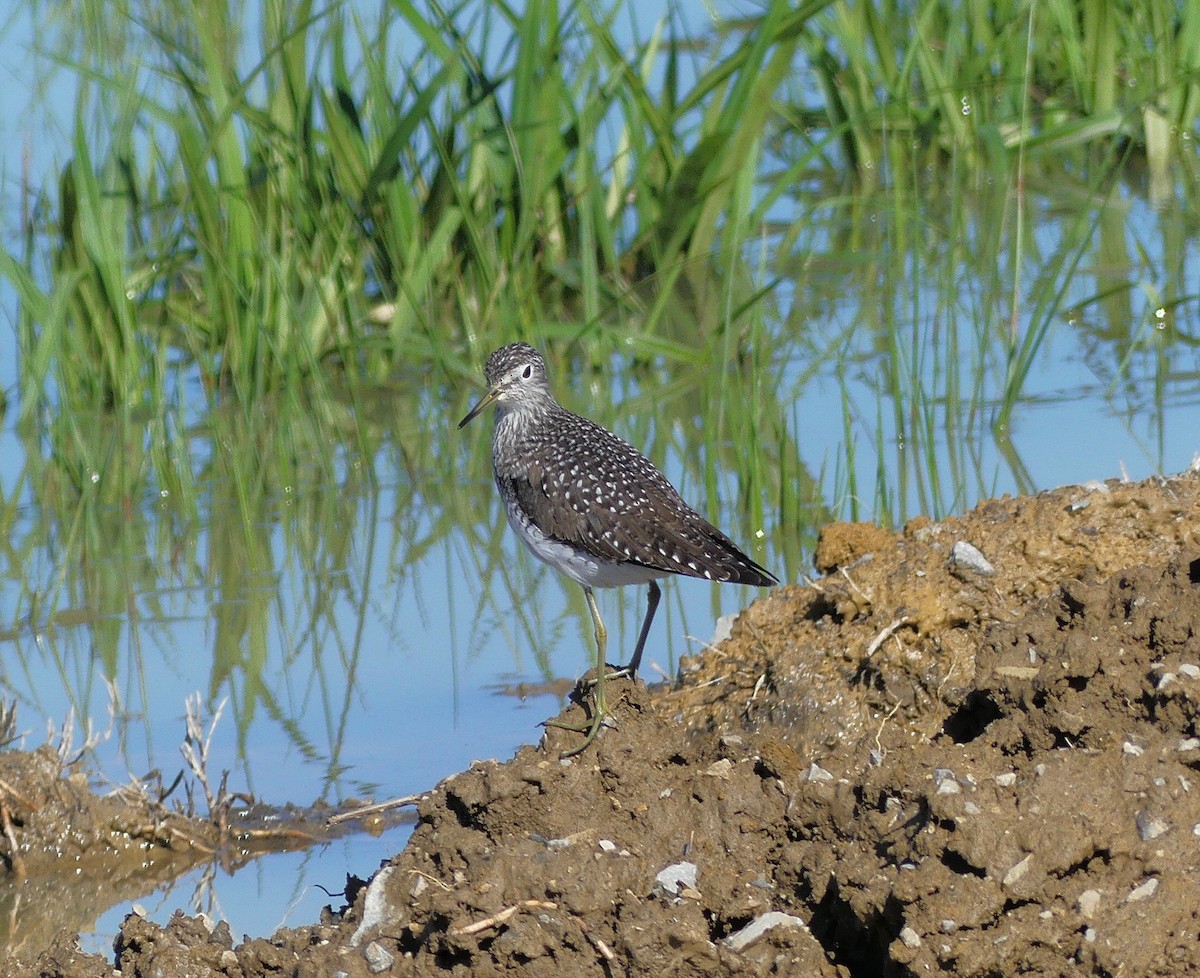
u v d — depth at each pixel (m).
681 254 17.70
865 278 17.73
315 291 16.66
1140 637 8.02
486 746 10.72
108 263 15.71
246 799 10.38
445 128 17.25
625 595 12.93
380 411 16.12
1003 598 9.04
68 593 13.33
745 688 9.36
